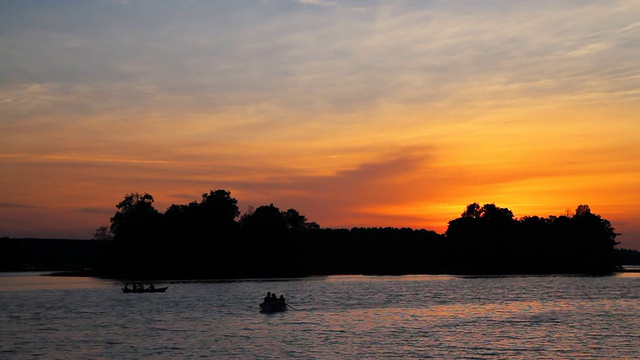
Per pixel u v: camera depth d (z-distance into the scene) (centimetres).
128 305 10188
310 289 14500
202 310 9325
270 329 7169
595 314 8550
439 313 8838
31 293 13138
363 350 5778
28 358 5516
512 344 6044
